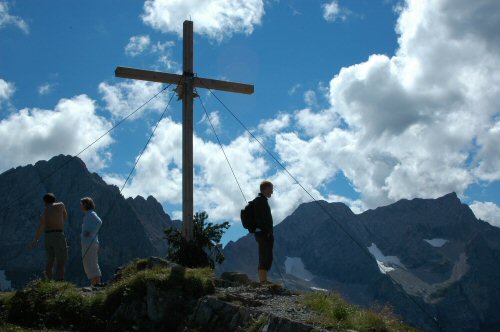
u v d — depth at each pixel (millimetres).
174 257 19734
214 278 15445
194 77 21906
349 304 13086
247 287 15047
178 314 13703
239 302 13250
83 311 14680
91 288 16438
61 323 14547
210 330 12734
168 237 20281
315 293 13680
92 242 18547
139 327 13750
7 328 13727
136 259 18484
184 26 22219
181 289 14156
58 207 17922
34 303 15023
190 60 21953
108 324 14164
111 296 14664
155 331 13594
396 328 12219
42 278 16297
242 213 16906
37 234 17641
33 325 14555
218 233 20484
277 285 14852
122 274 17500
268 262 16453
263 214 16609
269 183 16984
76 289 15922
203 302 13398
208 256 20328
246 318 12320
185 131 21391
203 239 20156
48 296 15273
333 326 11289
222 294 13781
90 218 18812
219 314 12961
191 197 20641
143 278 14508
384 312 12695
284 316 11797
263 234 16516
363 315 12156
